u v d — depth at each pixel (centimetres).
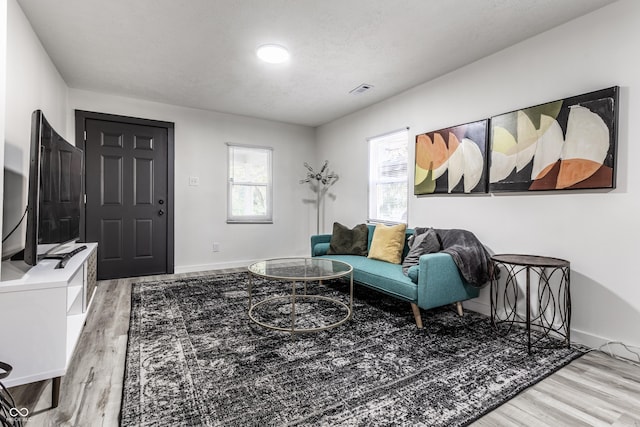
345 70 326
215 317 278
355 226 448
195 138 463
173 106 446
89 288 256
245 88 379
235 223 496
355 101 424
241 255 503
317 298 336
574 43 237
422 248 291
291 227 546
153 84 370
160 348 218
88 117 393
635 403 163
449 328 259
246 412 152
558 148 241
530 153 258
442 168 332
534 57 261
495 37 263
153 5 223
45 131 191
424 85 359
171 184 445
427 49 284
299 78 349
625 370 196
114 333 245
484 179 293
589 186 224
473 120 307
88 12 232
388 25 246
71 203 249
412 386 175
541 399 166
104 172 406
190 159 460
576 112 231
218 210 483
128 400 160
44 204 190
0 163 162
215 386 174
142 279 411
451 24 245
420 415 151
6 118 211
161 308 299
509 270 278
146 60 308
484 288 296
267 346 223
